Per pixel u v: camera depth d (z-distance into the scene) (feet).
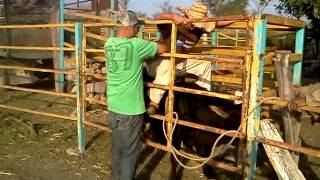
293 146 11.85
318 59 52.08
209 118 16.14
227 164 14.49
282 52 14.03
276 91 15.57
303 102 12.51
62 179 16.90
